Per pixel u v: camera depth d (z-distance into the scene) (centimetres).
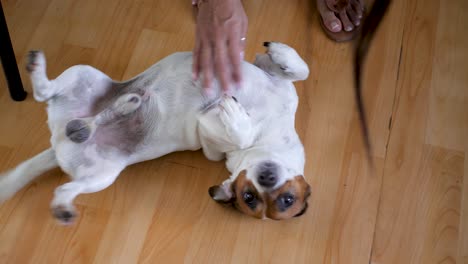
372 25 124
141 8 216
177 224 188
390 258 187
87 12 214
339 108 205
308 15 218
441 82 211
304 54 212
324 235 189
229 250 186
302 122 203
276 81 174
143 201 190
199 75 153
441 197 195
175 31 213
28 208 186
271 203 156
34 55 148
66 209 154
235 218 190
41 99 155
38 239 183
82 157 158
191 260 184
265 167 157
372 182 196
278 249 187
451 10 219
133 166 195
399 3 221
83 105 160
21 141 194
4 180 165
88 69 160
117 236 185
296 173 162
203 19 152
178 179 194
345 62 212
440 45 217
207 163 197
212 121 159
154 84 162
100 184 161
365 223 191
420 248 188
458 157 201
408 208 193
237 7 153
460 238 190
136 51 209
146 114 161
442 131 204
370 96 208
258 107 166
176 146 175
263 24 216
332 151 200
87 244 183
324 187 195
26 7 212
